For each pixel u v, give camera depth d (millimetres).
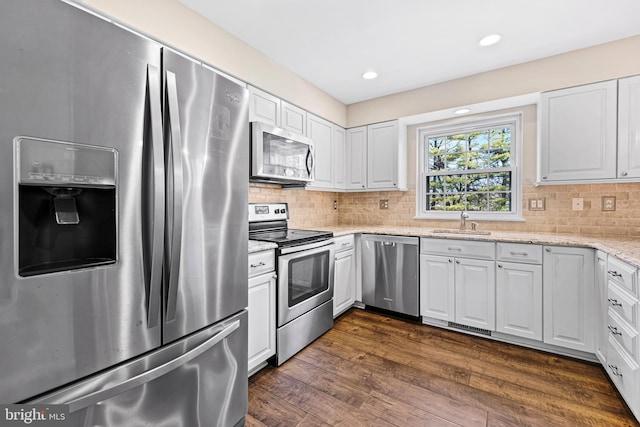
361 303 3094
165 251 1019
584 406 1560
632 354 1429
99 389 865
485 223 2959
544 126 2387
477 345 2264
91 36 828
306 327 2244
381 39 2186
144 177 950
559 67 2355
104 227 906
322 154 3129
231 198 1315
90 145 828
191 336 1143
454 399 1628
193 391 1162
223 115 1260
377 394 1676
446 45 2262
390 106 3248
